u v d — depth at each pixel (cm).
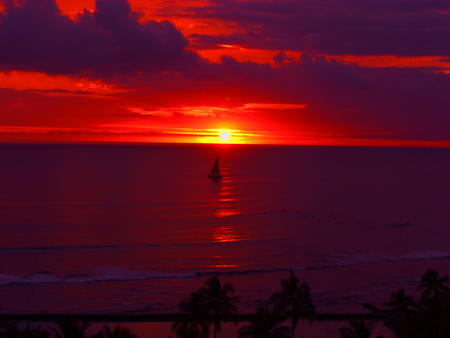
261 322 3425
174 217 11256
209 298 3947
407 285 6406
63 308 5359
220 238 9150
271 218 11469
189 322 3869
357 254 8112
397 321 4134
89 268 6969
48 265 7100
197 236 9269
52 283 6231
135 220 10781
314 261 7606
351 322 3447
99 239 8894
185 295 5891
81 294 5834
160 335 4709
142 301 5641
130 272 6812
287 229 10200
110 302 5588
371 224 11019
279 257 7825
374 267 7294
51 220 10569
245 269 7069
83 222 10438
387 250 8444
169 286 6225
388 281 6575
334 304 5647
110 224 10275
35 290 5938
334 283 6469
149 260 7488
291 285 4219
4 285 6100
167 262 7388
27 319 4962
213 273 6838
